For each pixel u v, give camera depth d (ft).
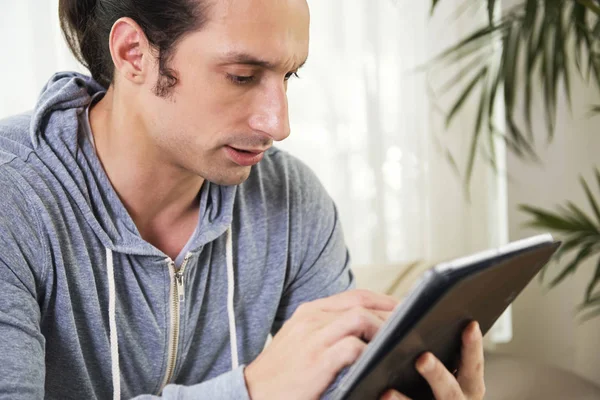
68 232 2.87
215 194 3.22
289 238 3.59
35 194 2.77
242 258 3.42
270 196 3.55
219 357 3.45
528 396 5.41
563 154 8.03
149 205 3.10
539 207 8.18
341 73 7.30
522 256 2.25
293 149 7.34
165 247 3.21
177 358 3.24
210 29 2.58
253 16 2.56
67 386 2.97
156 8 2.64
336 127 7.35
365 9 7.31
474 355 2.47
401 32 7.53
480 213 8.20
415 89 7.66
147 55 2.72
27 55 6.31
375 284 6.23
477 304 2.31
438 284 1.99
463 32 7.71
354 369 2.15
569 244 6.47
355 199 7.60
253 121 2.72
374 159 7.51
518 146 8.05
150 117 2.80
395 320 2.05
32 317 2.64
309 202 3.69
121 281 3.05
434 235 8.01
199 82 2.66
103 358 3.03
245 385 2.53
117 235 2.98
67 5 3.05
